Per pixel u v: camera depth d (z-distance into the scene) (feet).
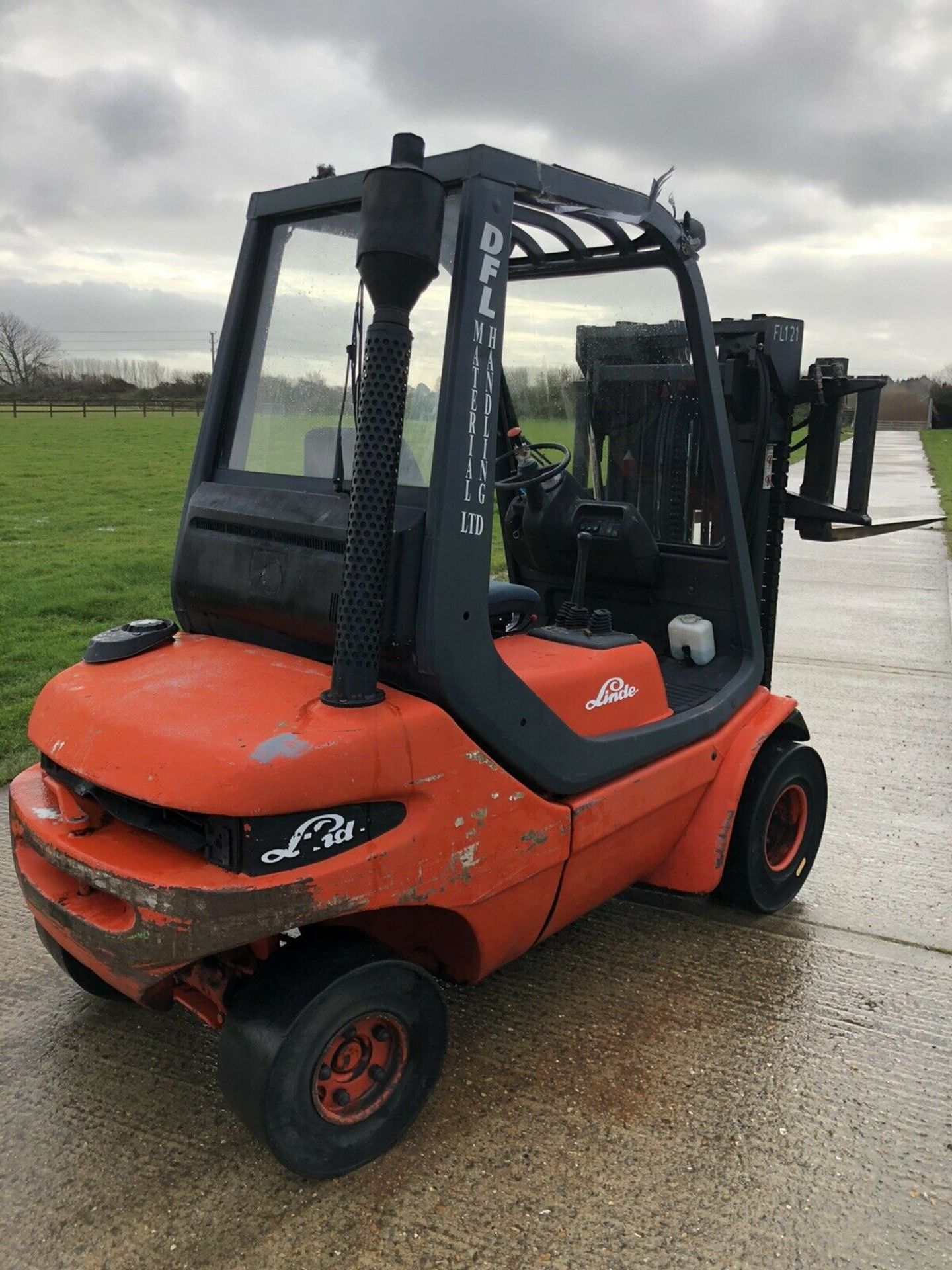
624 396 12.64
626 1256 7.36
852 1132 8.66
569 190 8.59
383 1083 8.19
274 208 9.53
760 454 12.55
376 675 7.59
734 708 11.52
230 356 9.87
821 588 35.76
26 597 32.68
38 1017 10.34
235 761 6.88
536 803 8.71
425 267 7.07
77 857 7.69
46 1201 7.88
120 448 113.50
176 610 10.02
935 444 123.75
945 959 11.53
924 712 20.84
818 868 13.79
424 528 7.66
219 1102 9.07
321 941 7.88
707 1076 9.37
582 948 11.67
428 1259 7.32
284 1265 7.29
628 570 12.03
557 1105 8.95
